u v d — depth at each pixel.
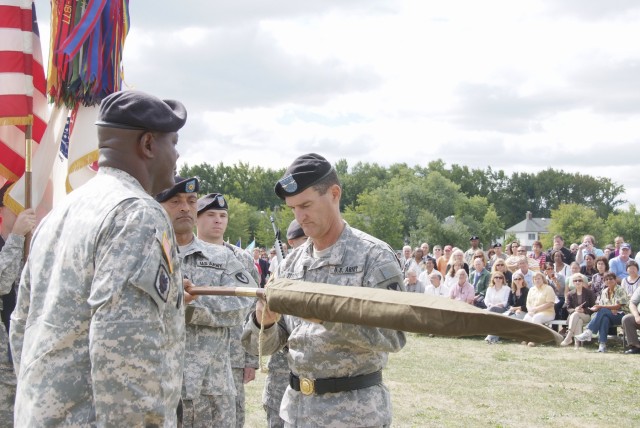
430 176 98.62
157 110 2.68
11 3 5.38
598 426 7.62
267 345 3.61
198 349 4.52
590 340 13.37
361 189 121.00
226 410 4.60
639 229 89.12
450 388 9.47
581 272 15.29
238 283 4.66
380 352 3.47
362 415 3.41
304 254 3.70
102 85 5.65
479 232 94.62
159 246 2.43
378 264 3.49
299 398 3.55
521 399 8.86
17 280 4.97
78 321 2.41
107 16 5.66
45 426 2.38
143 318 2.34
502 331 2.36
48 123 5.81
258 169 115.69
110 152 2.66
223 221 5.70
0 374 4.95
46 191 6.03
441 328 2.45
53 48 5.58
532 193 131.75
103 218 2.43
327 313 2.75
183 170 114.25
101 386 2.29
